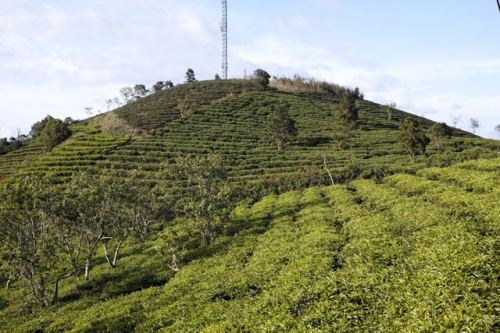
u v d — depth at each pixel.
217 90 156.00
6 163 99.88
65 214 31.58
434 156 80.06
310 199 49.00
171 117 122.19
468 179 38.25
